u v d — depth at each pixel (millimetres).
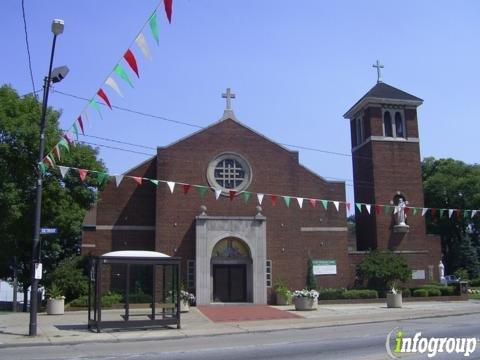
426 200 69750
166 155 38625
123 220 38094
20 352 16547
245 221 37812
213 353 15562
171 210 37938
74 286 33844
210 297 36656
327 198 41219
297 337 19688
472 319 25938
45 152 29188
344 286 40312
